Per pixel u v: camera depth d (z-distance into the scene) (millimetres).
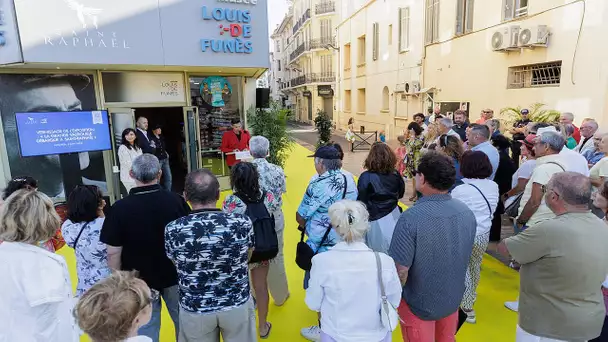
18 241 1839
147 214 2340
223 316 2078
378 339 1812
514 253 2045
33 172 6250
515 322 3295
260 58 6945
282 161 8969
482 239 3014
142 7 5902
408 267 2100
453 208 2121
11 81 5965
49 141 6008
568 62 7195
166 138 10992
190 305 2057
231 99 8109
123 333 1305
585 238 1875
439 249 2053
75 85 6434
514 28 8273
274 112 8773
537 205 3090
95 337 1289
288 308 3615
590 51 6742
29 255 1819
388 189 2828
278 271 3543
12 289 1742
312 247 2770
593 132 4914
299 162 11625
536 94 8023
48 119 5957
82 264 2484
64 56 5477
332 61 30609
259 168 3180
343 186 2736
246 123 8328
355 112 21516
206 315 2051
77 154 6539
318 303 1860
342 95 23984
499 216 4754
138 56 5973
